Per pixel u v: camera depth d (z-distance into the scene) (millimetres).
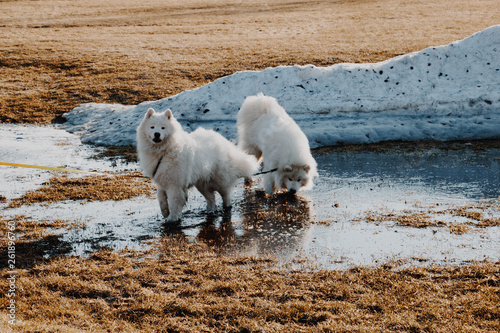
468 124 12023
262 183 9172
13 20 34500
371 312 4359
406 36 25953
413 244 5949
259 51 23375
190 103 13547
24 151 11375
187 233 6559
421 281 4902
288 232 6555
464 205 7391
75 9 40812
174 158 6711
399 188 8453
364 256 5633
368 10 36906
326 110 12930
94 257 5703
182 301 4535
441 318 4188
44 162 10469
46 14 37844
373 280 4922
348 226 6699
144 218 7180
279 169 8125
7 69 20875
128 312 4402
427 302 4453
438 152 10664
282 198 8211
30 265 5484
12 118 14773
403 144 11438
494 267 5156
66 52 23938
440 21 30328
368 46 23328
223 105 13344
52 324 4098
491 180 8656
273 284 4898
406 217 6926
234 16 36875
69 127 13914
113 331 4047
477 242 5934
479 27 27281
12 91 17641
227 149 7621
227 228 6766
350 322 4168
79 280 5039
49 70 20875
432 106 12703
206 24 33500
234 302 4516
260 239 6309
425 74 13453
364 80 13430
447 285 4797
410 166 9805
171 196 6898
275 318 4270
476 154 10391
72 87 17969
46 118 14906
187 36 29000
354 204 7699
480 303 4398
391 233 6359
